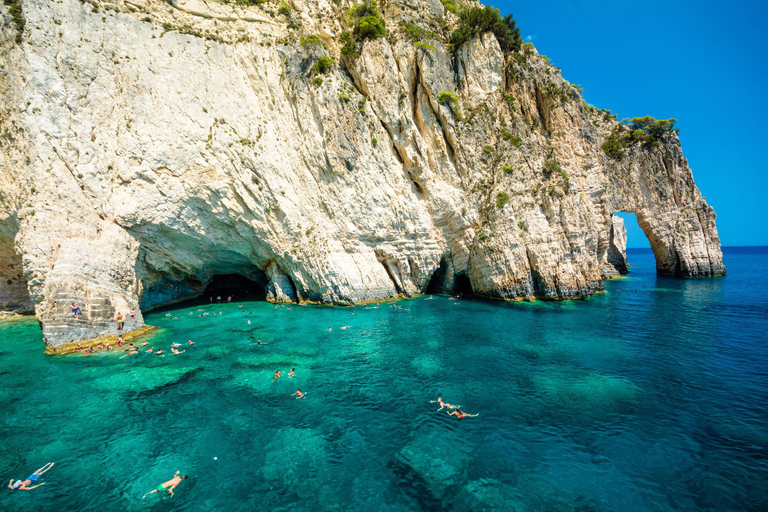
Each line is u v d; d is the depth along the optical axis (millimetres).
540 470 13445
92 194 29734
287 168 39000
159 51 33906
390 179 42688
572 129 50438
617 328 30609
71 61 29484
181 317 34875
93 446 14656
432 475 13188
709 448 14672
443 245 44938
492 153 45250
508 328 30703
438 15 48469
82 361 23188
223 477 13023
